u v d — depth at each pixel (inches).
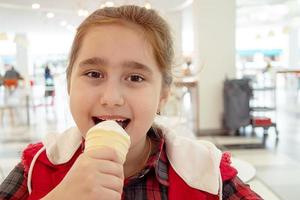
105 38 27.9
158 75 30.2
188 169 32.3
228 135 230.4
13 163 141.5
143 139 31.4
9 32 532.1
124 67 27.9
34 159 33.9
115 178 22.4
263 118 225.0
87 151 23.3
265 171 145.3
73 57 31.0
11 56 618.5
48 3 315.3
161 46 30.6
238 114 226.2
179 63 45.9
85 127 28.4
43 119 314.7
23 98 339.0
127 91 27.9
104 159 22.5
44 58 651.5
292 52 511.5
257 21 474.9
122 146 23.7
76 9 327.6
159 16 33.0
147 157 32.9
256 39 575.5
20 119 318.7
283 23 492.4
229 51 235.1
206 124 237.6
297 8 382.0
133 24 28.9
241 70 461.4
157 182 32.0
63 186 22.5
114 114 27.5
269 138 219.8
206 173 32.1
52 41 644.7
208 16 232.4
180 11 333.7
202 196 31.8
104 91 27.5
